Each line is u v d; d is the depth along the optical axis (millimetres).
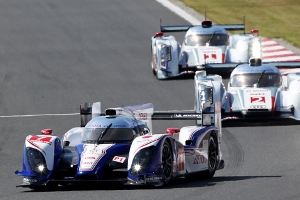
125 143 46844
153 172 43969
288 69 99750
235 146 63594
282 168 53781
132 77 95438
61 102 83875
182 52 93812
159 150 44406
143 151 44281
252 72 73875
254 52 92625
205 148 50344
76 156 47094
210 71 96375
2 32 122062
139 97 84812
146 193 43250
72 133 52000
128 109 52625
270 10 137000
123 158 45281
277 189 44406
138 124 49406
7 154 63094
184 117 53406
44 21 128875
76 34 120062
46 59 105750
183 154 47719
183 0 145625
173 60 92625
